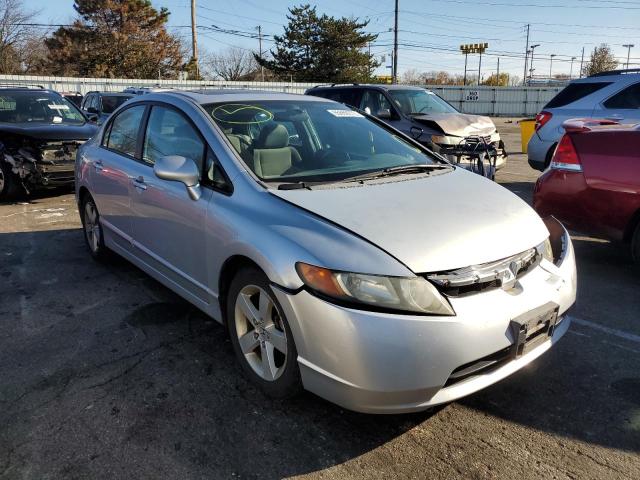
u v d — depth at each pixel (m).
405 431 2.61
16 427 2.63
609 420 2.69
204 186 3.21
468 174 3.60
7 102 8.58
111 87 30.52
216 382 3.02
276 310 2.66
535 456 2.44
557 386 2.99
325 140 3.72
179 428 2.62
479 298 2.42
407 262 2.37
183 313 3.92
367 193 2.94
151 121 3.98
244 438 2.55
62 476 2.31
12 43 45.91
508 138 19.23
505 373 2.51
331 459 2.42
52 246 5.62
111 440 2.54
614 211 4.42
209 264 3.12
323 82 47.91
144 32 44.91
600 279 4.61
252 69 63.03
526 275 2.66
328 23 47.19
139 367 3.18
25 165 7.48
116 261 5.00
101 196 4.54
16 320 3.81
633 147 4.29
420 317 2.29
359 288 2.32
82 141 7.89
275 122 3.58
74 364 3.21
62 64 43.75
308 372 2.48
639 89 7.32
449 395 2.37
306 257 2.45
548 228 3.36
